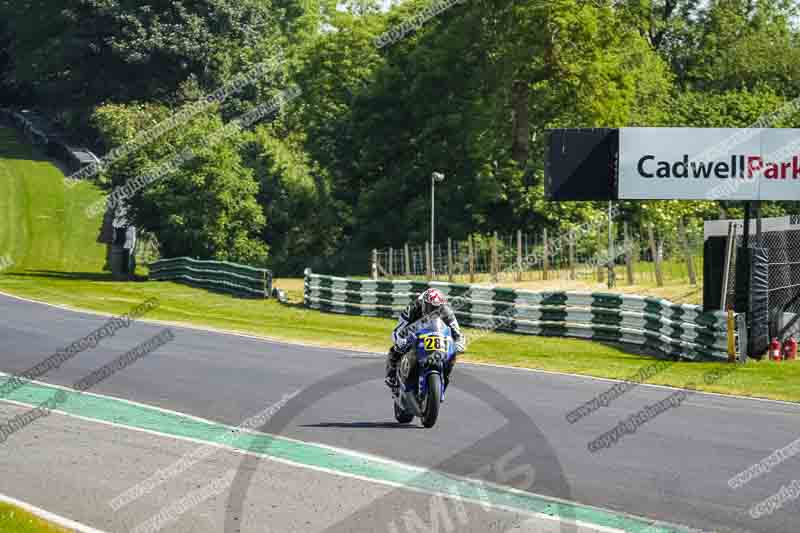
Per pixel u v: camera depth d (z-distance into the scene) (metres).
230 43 178.38
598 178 50.72
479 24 112.31
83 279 101.06
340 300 69.25
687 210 97.81
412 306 26.38
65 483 19.86
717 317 43.44
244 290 83.00
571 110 113.06
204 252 110.94
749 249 44.94
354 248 127.62
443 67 118.06
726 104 134.75
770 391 34.19
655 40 158.12
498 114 113.81
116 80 183.12
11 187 154.88
